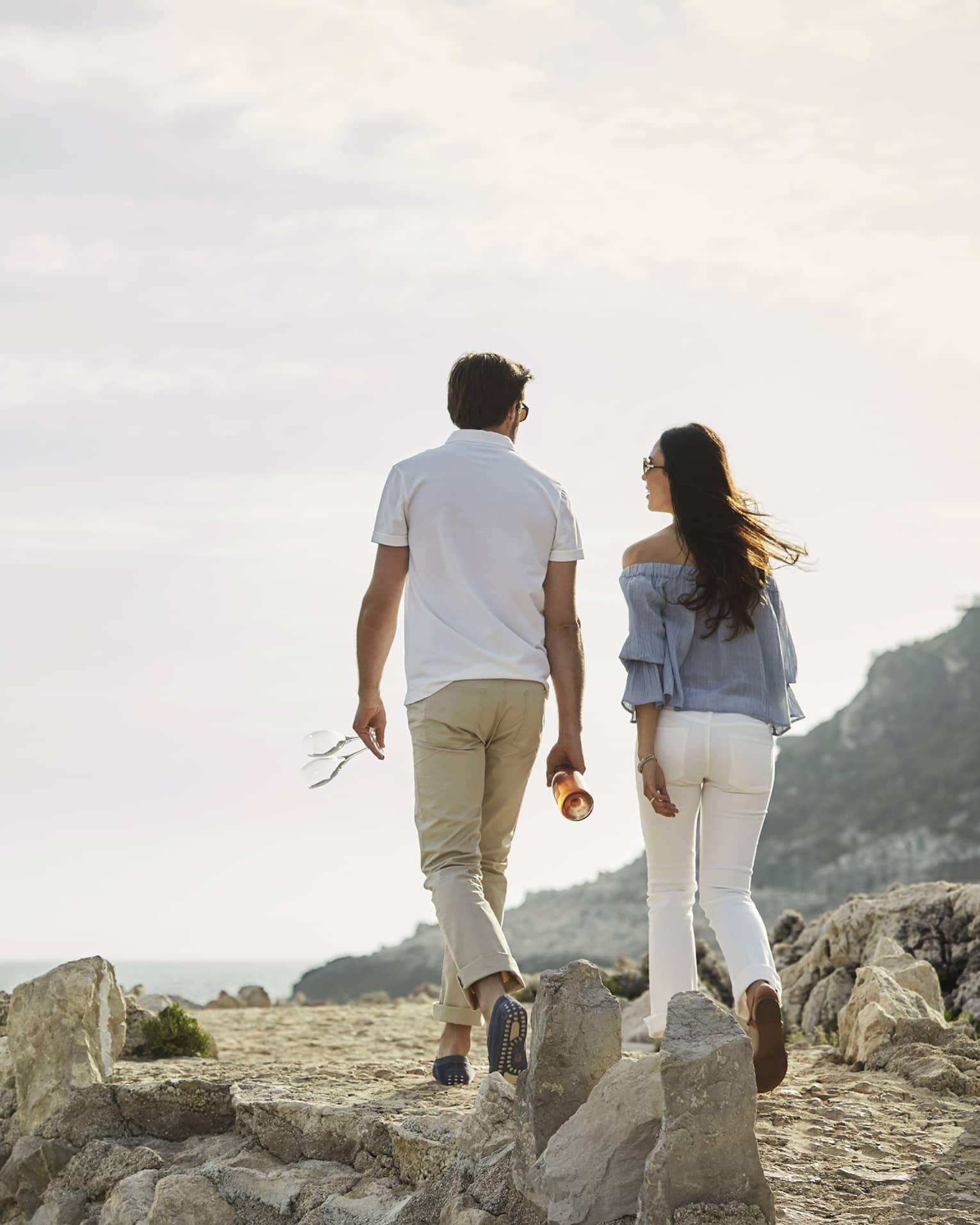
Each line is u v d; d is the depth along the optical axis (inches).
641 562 197.3
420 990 559.2
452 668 185.3
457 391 199.5
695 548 192.2
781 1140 165.6
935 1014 238.2
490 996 171.5
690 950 189.9
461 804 184.1
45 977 220.8
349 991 6865.2
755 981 176.7
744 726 189.6
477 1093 192.5
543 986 143.3
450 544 189.0
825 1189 146.5
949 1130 172.4
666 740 190.7
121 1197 185.5
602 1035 141.5
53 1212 195.9
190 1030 262.4
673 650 191.6
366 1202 163.5
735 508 194.4
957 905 334.0
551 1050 140.3
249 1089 201.9
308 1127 183.2
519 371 200.7
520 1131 141.8
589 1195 130.6
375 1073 218.4
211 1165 187.2
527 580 191.0
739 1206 120.2
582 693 195.5
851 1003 244.1
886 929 335.3
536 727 191.0
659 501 200.2
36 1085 212.2
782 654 197.9
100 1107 206.8
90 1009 220.4
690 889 194.4
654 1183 121.1
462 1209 142.5
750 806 191.8
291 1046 283.1
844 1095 195.5
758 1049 173.0
